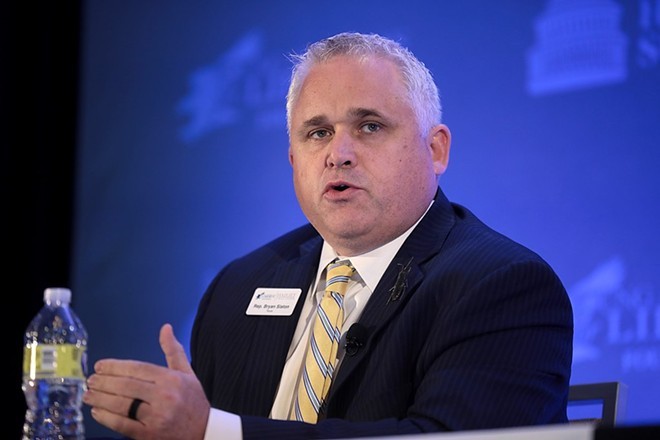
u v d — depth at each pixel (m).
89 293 14.65
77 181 14.86
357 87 6.44
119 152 14.70
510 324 5.89
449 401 5.56
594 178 11.63
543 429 3.05
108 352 14.50
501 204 12.11
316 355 6.30
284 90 13.71
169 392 5.06
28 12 14.98
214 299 7.32
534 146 11.98
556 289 6.13
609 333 11.38
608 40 11.66
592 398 6.64
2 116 14.96
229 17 14.12
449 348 5.85
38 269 14.73
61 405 6.91
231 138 14.02
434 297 6.10
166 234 14.31
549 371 5.86
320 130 6.57
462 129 12.39
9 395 14.52
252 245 13.82
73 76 14.96
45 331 7.20
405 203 6.47
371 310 6.26
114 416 5.09
